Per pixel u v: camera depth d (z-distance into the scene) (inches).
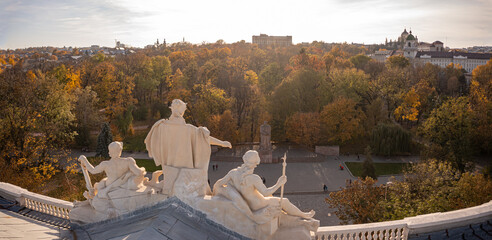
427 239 515.2
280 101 3193.9
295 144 3171.8
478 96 2854.3
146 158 2716.5
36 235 462.9
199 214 433.1
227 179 441.1
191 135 441.4
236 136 3070.9
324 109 3053.6
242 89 3284.9
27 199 613.3
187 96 3287.4
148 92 4229.8
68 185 1674.5
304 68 3371.1
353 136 3034.0
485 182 1221.7
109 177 465.7
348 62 5088.6
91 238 425.4
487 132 2487.7
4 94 2086.6
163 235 385.7
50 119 2177.7
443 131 2304.4
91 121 2876.5
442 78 4611.2
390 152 2807.6
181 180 440.5
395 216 1124.5
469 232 531.2
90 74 3408.0
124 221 444.1
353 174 2459.4
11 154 1675.7
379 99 3174.2
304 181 2335.1
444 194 1256.2
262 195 434.3
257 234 425.7
